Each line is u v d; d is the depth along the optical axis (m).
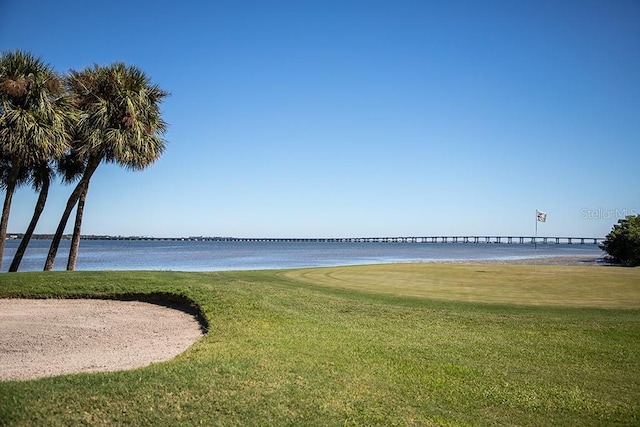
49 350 10.31
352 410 6.59
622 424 6.62
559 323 12.91
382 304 15.73
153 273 19.38
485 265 34.09
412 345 10.22
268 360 8.49
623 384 8.12
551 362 9.29
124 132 21.53
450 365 8.82
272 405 6.56
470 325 12.73
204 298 14.79
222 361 8.34
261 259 67.75
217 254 89.88
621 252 51.78
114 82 21.80
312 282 22.20
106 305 15.47
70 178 24.97
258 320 12.27
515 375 8.43
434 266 32.44
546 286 21.31
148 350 10.40
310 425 6.12
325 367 8.28
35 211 22.94
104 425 5.88
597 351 10.09
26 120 19.31
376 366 8.55
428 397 7.29
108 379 7.21
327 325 12.10
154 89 23.16
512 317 13.72
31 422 5.83
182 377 7.36
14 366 9.01
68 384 6.96
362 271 28.41
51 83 20.48
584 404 7.20
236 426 6.00
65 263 55.22
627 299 17.48
